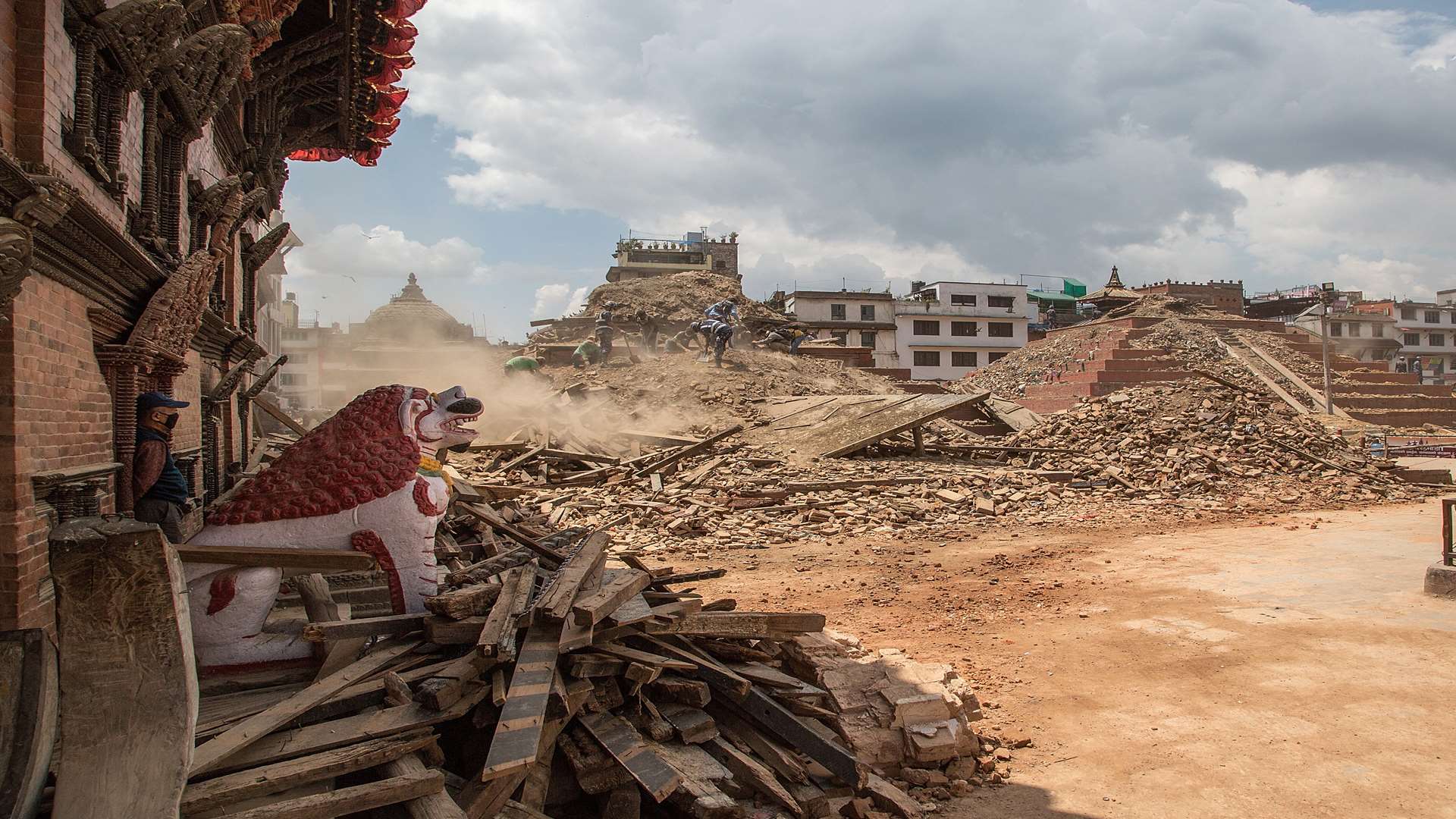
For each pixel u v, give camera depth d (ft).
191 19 27.02
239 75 32.65
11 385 15.75
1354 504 62.23
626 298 151.74
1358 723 20.65
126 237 20.66
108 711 10.53
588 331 142.82
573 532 23.90
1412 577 35.50
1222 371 148.97
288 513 17.56
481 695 14.47
